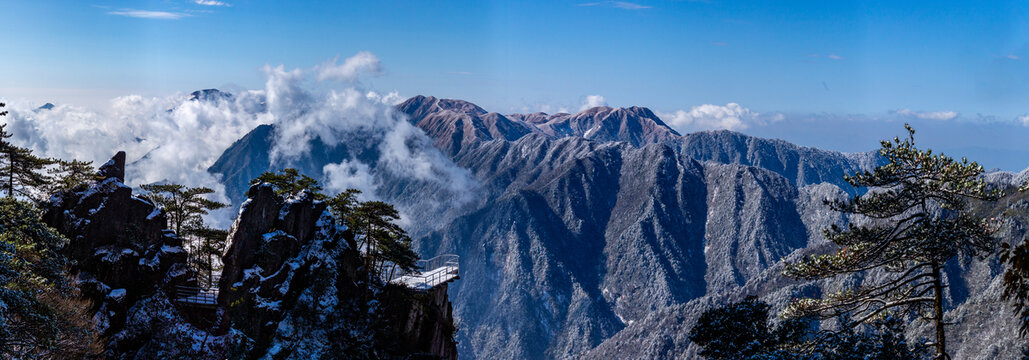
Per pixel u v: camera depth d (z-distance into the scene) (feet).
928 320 111.14
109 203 188.96
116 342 176.86
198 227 230.68
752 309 117.80
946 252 105.50
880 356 99.76
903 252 111.24
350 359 194.08
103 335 173.58
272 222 199.82
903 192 110.93
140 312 187.01
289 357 186.70
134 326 184.03
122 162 202.59
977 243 107.55
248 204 199.82
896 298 115.75
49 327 104.47
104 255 184.03
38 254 122.93
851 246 118.11
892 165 111.65
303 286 199.93
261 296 192.54
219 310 194.18
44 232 125.90
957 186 106.93
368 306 211.61
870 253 114.83
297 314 193.67
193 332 190.39
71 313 122.31
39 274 122.52
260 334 189.37
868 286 117.50
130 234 191.42
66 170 195.72
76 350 120.26
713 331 116.78
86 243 183.01
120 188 192.13
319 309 196.65
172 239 204.64
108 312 178.40
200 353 186.19
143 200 198.80
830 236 119.14
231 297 193.88
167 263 199.52
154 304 190.60
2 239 105.81
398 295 228.84
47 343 103.76
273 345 188.24
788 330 113.19
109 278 183.73
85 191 187.62
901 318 110.83
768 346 111.96
